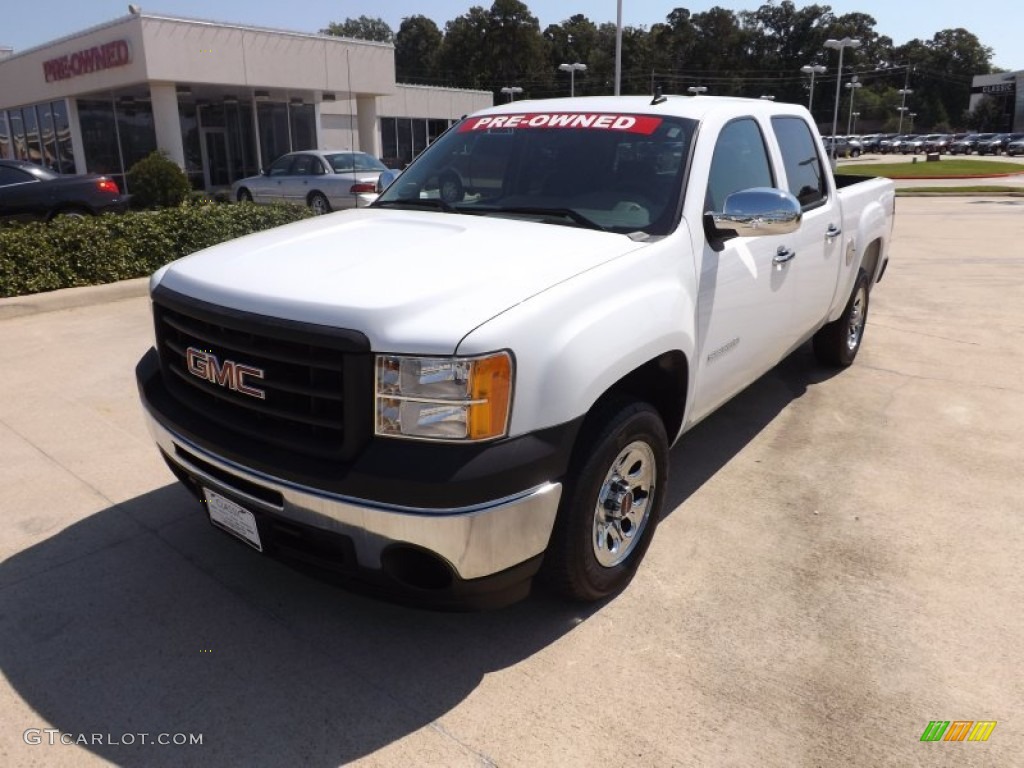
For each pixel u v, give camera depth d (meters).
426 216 3.51
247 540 2.80
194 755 2.36
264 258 2.90
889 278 9.69
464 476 2.31
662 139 3.57
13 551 3.45
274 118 26.48
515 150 3.81
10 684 2.65
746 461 4.44
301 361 2.42
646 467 3.14
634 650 2.84
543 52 101.81
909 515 3.83
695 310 3.28
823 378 5.91
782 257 4.07
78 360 6.10
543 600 3.14
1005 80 98.94
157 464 4.31
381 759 2.35
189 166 25.95
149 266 8.84
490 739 2.43
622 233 3.17
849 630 2.96
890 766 2.34
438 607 2.55
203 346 2.75
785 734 2.46
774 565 3.39
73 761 2.34
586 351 2.57
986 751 2.40
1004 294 8.73
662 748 2.40
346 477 2.36
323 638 2.90
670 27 118.06
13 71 25.83
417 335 2.32
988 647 2.87
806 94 121.62
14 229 8.16
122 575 3.28
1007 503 3.94
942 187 25.64
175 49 21.39
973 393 5.56
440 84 103.38
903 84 134.75
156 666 2.74
